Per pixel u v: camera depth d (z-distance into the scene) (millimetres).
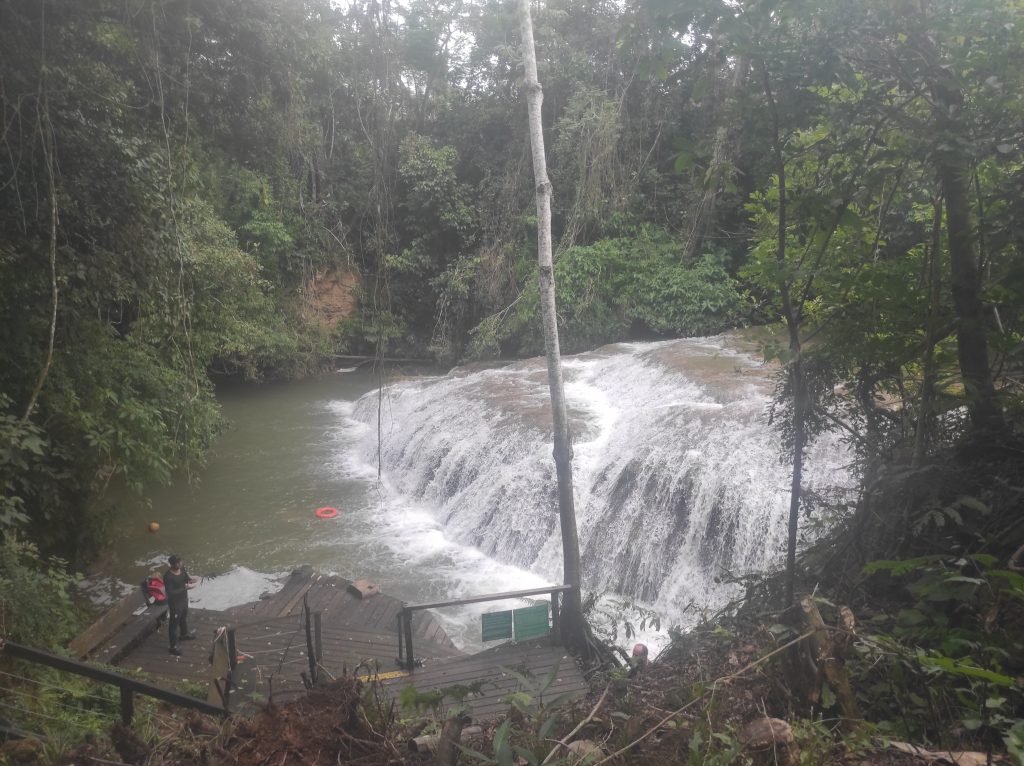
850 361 4781
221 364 27766
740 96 4059
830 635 3531
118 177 10281
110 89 9836
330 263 29578
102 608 11422
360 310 30062
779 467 11430
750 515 10906
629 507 12672
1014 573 3355
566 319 25469
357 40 12602
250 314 25297
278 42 10172
